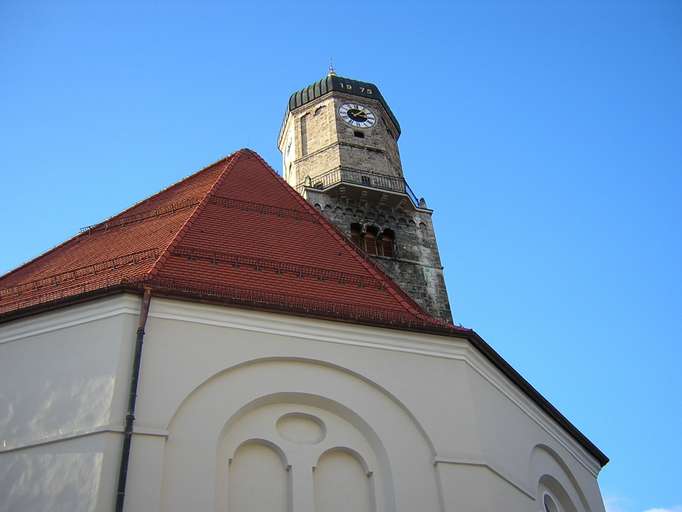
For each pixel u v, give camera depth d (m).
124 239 22.66
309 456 16.52
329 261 21.77
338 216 45.31
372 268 22.06
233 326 17.25
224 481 15.47
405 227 46.25
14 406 15.90
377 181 48.28
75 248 23.67
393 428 17.23
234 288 18.58
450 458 17.02
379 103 54.56
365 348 18.20
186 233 20.83
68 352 16.39
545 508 19.98
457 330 19.12
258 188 25.70
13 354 16.80
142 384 15.62
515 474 18.42
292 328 17.80
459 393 18.31
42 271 22.11
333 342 18.00
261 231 22.53
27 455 15.01
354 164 49.66
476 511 16.38
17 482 14.66
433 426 17.45
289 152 54.12
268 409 16.89
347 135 51.53
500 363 20.12
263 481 16.05
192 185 26.81
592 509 21.58
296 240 22.62
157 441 14.93
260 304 17.53
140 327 16.23
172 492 14.58
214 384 16.36
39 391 15.96
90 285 17.94
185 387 15.92
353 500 16.44
